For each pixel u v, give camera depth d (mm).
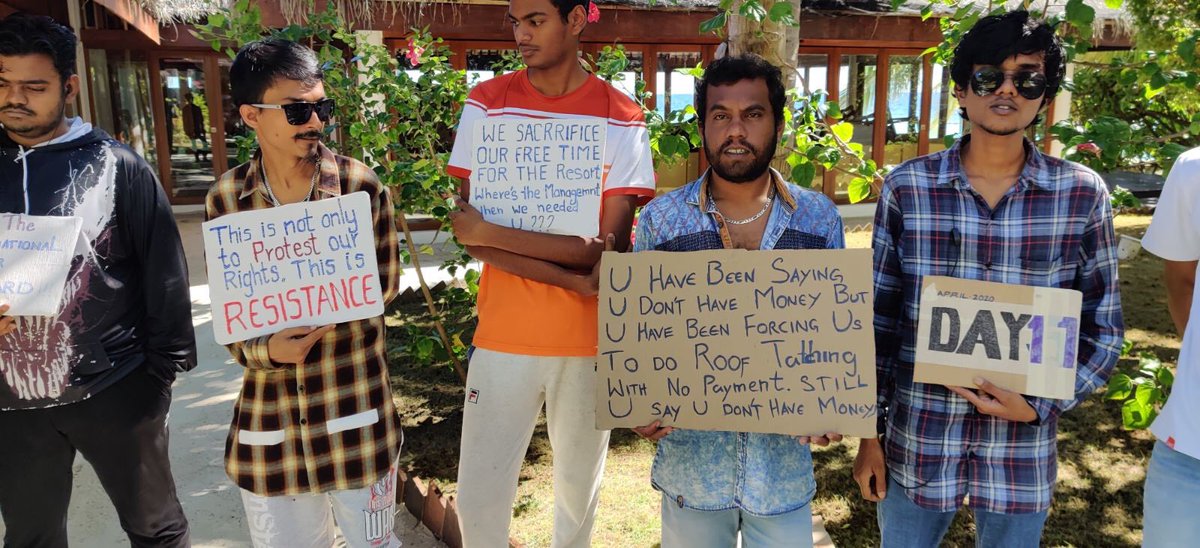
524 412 2451
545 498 3604
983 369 1974
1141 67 3168
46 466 2221
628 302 2047
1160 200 2156
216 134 11406
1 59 1985
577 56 2377
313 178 2078
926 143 11250
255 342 2008
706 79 2031
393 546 2342
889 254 2109
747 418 2023
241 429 2119
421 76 4176
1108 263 1967
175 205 11492
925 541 2189
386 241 2236
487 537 2555
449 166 2486
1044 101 1957
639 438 4316
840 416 1987
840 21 9484
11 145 2113
